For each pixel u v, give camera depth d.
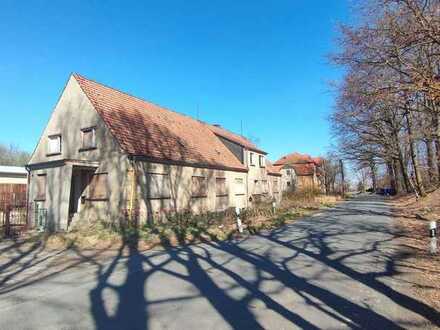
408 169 34.62
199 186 23.72
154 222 18.39
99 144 18.81
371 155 37.91
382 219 20.67
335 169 71.00
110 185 18.00
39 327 5.38
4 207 16.95
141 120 22.12
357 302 6.43
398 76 11.46
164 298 6.69
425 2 9.90
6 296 7.06
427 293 6.91
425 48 10.75
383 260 9.81
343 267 9.07
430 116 14.23
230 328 5.27
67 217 16.72
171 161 20.48
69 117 20.52
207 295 6.86
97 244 12.99
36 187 18.75
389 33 10.73
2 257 11.45
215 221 18.83
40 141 21.97
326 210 28.30
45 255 11.66
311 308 6.12
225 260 10.08
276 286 7.44
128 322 5.54
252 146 35.75
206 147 27.19
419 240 13.07
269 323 5.46
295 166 74.19
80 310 6.10
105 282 7.91
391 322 5.50
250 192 32.41
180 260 10.14
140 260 10.29
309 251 11.25
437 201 25.92
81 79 20.70
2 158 56.81
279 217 21.17
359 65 11.98
